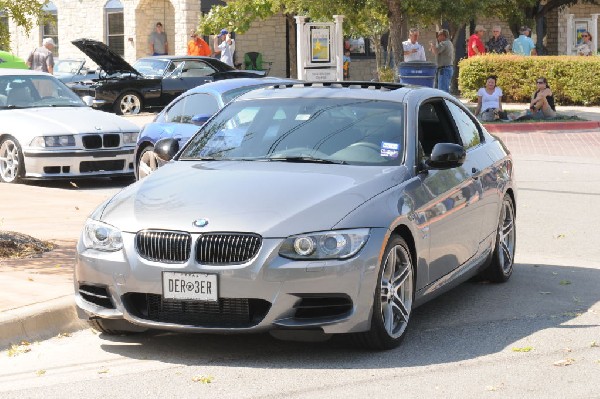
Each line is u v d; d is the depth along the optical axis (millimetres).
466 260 8789
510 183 9898
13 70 18766
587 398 6301
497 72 32219
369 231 7117
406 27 29656
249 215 7094
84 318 7594
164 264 7074
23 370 7125
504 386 6559
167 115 16047
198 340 7801
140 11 41156
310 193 7352
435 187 8125
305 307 6992
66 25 43625
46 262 10055
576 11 47406
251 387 6613
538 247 11891
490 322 8344
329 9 29609
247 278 6906
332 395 6410
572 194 15812
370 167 7941
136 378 6867
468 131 9461
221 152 8453
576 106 31797
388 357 7277
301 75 30266
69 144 16953
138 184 7961
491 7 37781
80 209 13930
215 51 36875
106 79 29781
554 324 8250
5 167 17359
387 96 8672
